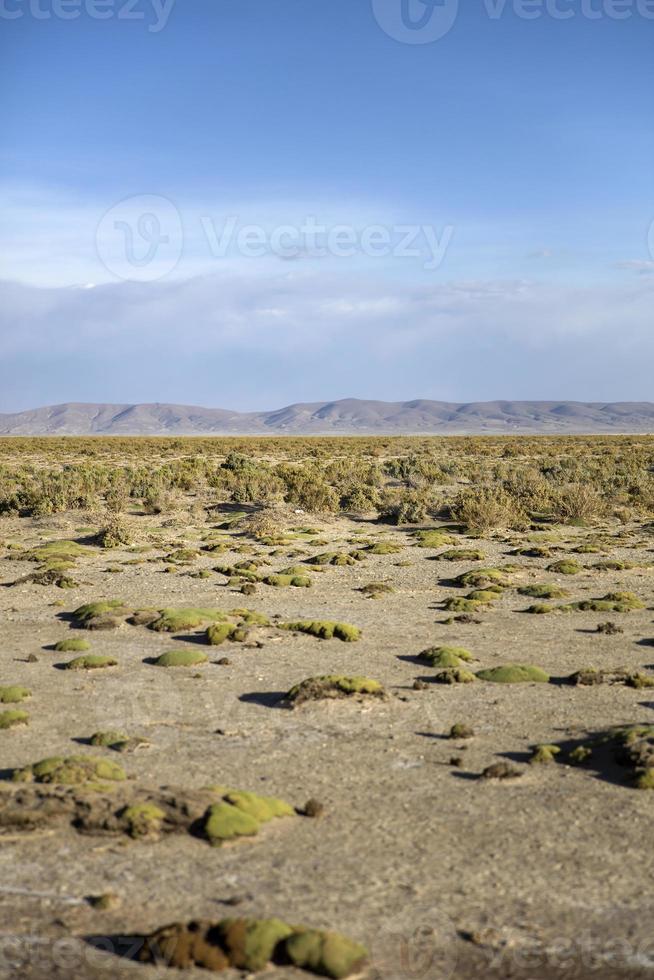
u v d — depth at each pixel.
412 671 17.16
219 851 9.68
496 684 16.31
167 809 10.35
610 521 40.34
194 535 35.56
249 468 58.66
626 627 21.00
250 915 8.35
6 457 82.50
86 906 8.52
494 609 22.95
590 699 15.46
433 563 29.81
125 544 33.06
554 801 11.17
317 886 8.93
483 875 9.23
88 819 10.11
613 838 10.12
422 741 13.35
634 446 99.06
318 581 26.61
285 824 10.41
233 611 21.73
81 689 15.79
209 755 12.65
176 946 7.66
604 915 8.47
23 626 20.83
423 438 157.00
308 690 15.11
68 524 36.75
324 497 42.06
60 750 12.77
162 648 18.72
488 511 37.41
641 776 11.66
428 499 43.16
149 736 13.42
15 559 29.69
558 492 45.31
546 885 9.03
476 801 11.16
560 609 22.77
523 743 13.30
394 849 9.80
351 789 11.52
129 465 71.56
